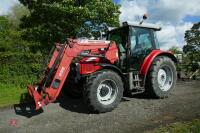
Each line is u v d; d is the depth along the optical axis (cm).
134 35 873
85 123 670
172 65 908
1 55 1330
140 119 673
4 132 646
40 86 742
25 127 671
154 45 920
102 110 741
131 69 852
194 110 723
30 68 1298
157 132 560
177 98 873
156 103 818
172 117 672
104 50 808
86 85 734
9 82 1242
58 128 647
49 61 787
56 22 1360
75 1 1338
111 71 765
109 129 618
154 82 862
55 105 852
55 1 1345
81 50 780
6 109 841
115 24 1366
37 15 1400
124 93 923
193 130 553
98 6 1320
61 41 1377
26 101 910
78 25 1341
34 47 1430
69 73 820
